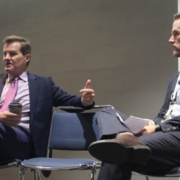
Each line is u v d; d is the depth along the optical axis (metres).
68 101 2.32
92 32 3.13
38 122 2.22
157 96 2.75
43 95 2.30
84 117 2.28
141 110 2.81
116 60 2.98
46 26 3.39
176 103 1.83
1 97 2.31
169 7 2.76
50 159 1.96
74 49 3.21
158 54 2.78
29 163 1.82
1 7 3.71
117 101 2.94
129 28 2.95
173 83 1.94
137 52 2.88
